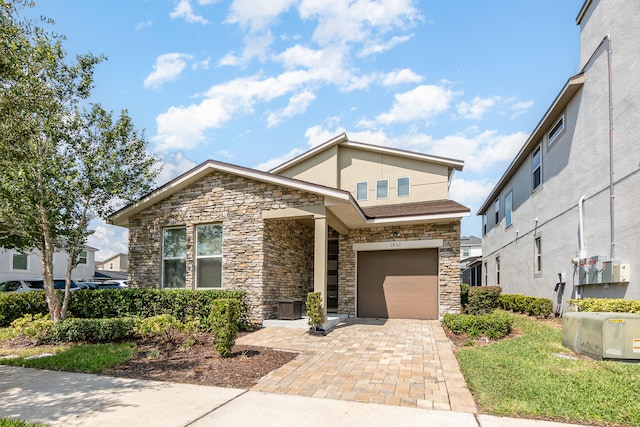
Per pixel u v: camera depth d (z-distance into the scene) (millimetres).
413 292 12805
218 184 11312
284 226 12102
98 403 4777
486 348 7500
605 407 4316
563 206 11875
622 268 8516
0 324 11219
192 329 8016
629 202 8477
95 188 9688
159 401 4844
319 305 9508
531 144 14672
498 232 20844
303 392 5199
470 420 4215
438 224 12562
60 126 9016
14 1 6328
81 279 29234
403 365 6535
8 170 8312
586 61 10703
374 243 13148
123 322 8469
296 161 16625
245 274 10672
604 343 6281
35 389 5332
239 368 6320
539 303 12469
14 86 7199
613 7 9258
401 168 15516
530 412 4316
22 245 10602
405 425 4098
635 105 8320
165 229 11961
